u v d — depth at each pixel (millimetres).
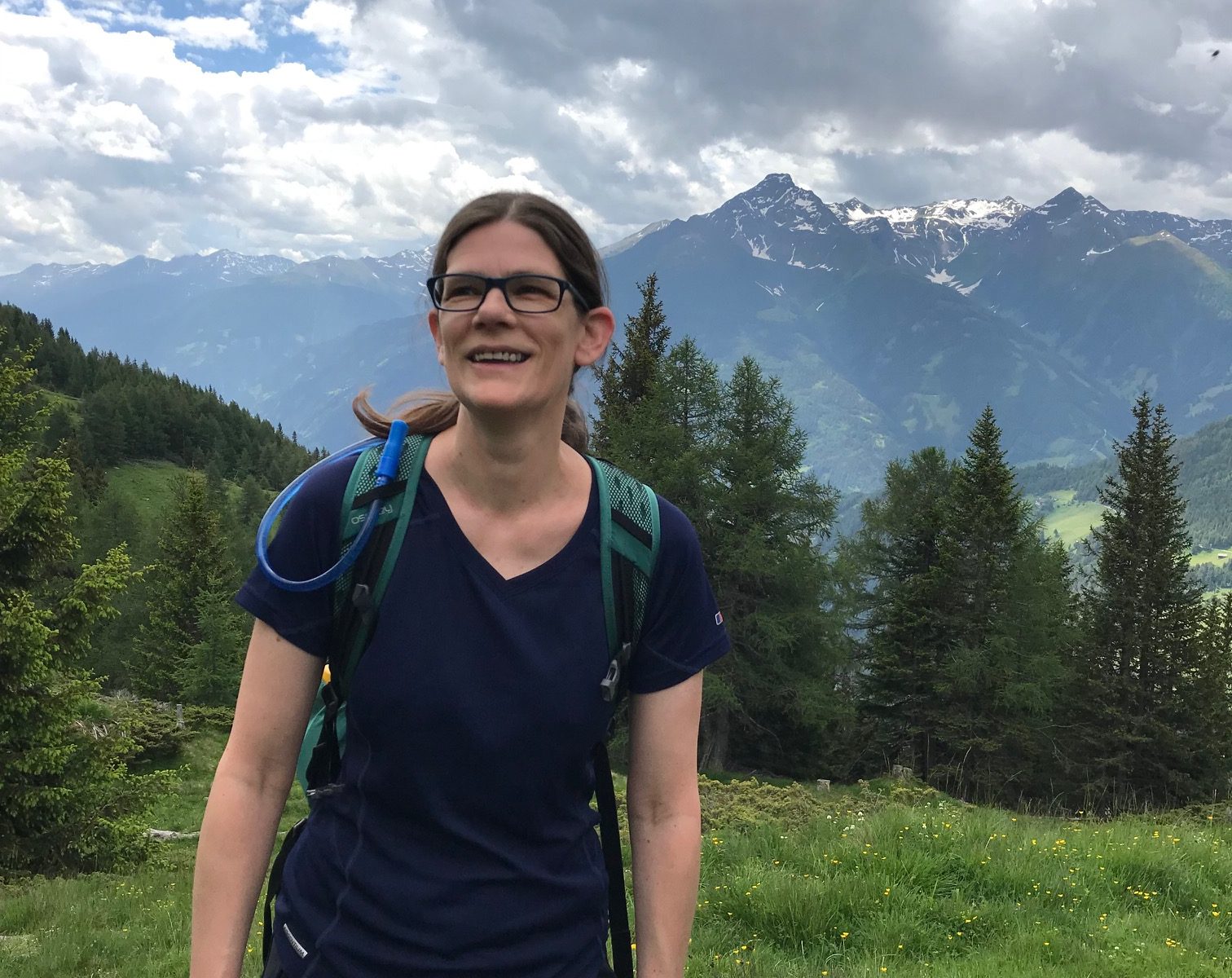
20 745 13648
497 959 1449
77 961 7246
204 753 27812
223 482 114375
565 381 1570
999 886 6734
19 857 13312
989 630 34812
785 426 32062
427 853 1473
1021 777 35969
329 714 1584
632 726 1676
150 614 43688
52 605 14234
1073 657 38594
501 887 1472
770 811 12109
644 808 1681
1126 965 5297
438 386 1682
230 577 43281
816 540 33000
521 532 1532
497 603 1477
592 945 1566
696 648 1648
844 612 33125
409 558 1493
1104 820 12516
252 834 1551
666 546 1606
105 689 49000
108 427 118938
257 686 1545
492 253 1512
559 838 1534
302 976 1490
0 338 15070
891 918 6051
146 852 14680
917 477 42031
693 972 5207
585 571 1543
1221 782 36250
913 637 35469
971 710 34969
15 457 14297
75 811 13914
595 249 1625
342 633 1503
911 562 40219
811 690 31172
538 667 1467
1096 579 40375
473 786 1463
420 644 1461
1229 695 37031
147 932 8172
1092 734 37031
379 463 1550
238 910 1533
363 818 1506
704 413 33062
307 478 1585
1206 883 6949
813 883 6500
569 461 1632
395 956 1436
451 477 1544
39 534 13930
